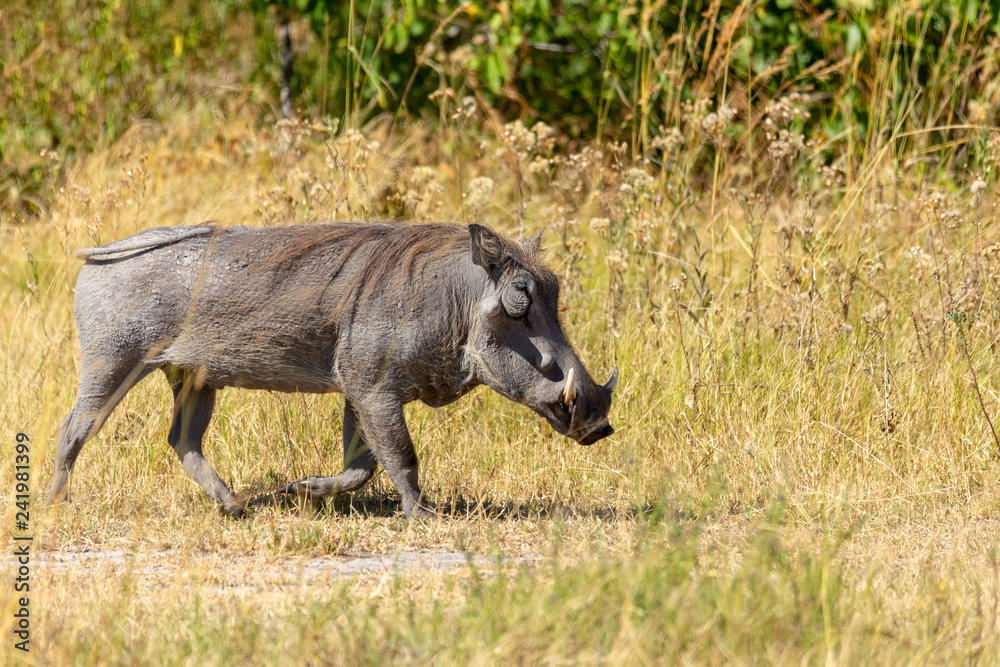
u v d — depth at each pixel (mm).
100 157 38375
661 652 11852
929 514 19719
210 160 38594
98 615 13398
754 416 23266
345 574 16000
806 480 21172
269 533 18172
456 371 18953
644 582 13023
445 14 42875
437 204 29125
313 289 18578
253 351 18750
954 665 12070
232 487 21266
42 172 41031
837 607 12922
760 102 37688
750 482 21172
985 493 20453
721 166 35000
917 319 24266
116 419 22688
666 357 24844
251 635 12289
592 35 43781
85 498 20062
